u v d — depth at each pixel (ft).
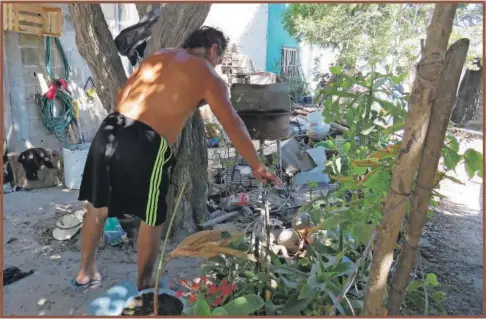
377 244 4.35
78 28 10.05
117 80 10.57
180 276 9.34
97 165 8.26
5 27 15.65
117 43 12.13
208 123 23.40
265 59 45.24
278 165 13.87
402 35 24.35
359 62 26.68
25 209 13.66
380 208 5.27
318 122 18.61
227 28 43.34
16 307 8.22
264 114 11.39
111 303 7.03
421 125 3.92
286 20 34.53
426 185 4.24
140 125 8.21
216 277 7.83
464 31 21.89
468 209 14.12
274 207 13.16
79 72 19.13
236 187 15.23
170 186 11.19
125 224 11.46
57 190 16.01
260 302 5.57
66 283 9.14
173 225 11.25
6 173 16.43
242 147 8.77
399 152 4.10
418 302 6.71
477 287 8.91
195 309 5.34
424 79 3.81
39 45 17.04
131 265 10.00
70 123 18.42
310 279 6.39
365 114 7.62
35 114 17.21
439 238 11.51
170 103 8.35
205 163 12.08
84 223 8.94
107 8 20.72
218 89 8.62
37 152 16.14
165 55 8.69
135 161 8.08
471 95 14.89
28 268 9.80
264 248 7.92
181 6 9.85
